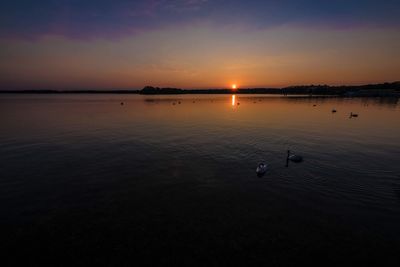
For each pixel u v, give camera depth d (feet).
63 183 67.41
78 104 414.82
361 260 38.75
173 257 39.29
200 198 59.16
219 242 42.88
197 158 90.99
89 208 54.29
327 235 44.68
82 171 76.74
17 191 62.39
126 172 76.18
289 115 241.14
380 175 73.26
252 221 49.19
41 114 238.27
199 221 49.37
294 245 42.09
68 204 55.93
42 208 54.08
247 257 39.29
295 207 54.65
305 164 83.87
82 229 46.50
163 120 200.95
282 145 111.04
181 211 53.16
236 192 62.39
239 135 134.72
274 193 61.67
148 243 42.63
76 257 39.24
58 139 122.52
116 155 94.43
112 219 49.98
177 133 140.77
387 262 38.34
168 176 73.10
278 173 75.56
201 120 201.36
